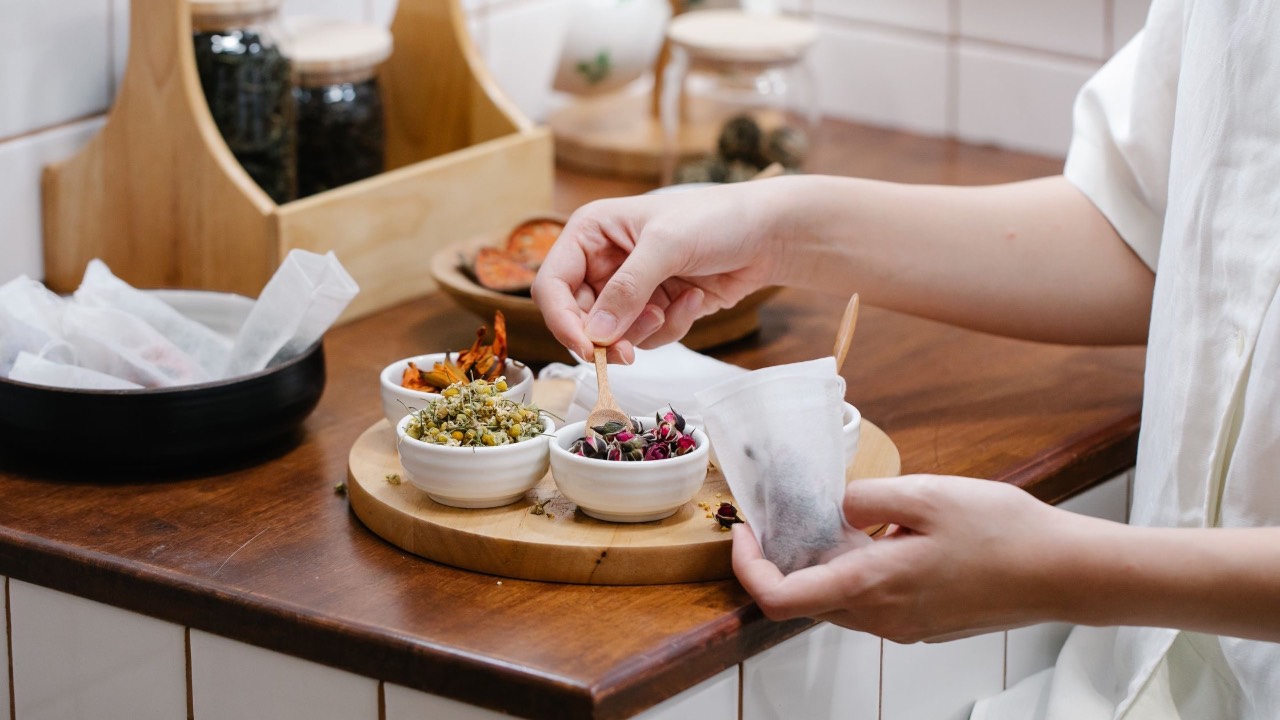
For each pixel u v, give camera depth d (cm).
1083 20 233
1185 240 157
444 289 179
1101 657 165
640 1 227
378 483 156
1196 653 159
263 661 148
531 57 238
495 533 149
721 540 149
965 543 140
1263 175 153
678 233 159
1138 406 176
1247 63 154
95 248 188
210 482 161
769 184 166
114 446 158
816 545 145
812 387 147
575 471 149
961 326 173
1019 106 244
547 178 202
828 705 154
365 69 198
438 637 143
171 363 165
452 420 152
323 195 183
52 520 156
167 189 183
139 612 151
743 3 247
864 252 168
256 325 164
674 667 142
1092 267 171
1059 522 141
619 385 163
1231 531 141
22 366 160
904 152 244
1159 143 167
